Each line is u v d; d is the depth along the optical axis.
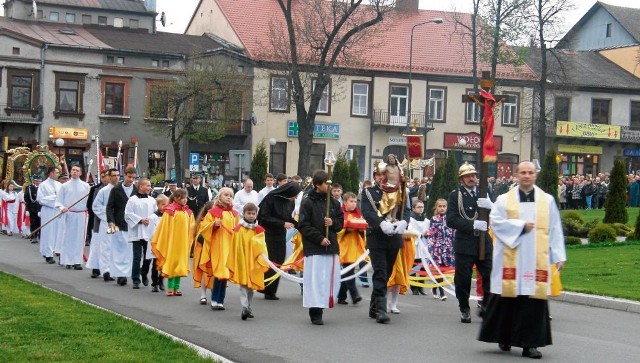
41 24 57.38
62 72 53.38
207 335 11.80
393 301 14.41
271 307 14.91
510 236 10.31
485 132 13.13
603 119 62.38
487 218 13.01
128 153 54.25
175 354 9.55
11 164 35.00
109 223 17.67
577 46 71.88
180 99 51.31
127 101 54.31
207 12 62.91
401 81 58.06
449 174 34.97
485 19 49.50
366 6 50.22
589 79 62.34
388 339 11.66
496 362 10.12
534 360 10.29
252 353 10.50
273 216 15.94
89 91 53.78
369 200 13.32
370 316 13.71
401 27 61.00
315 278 12.75
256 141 55.62
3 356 9.09
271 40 52.34
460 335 12.06
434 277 15.89
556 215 10.48
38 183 29.89
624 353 10.91
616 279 18.55
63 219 21.64
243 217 13.55
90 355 9.27
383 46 58.97
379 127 57.75
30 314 12.02
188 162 55.00
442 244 17.38
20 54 52.78
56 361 8.94
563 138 60.97
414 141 13.48
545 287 10.28
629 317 14.52
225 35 59.25
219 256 13.93
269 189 21.59
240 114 53.25
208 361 9.23
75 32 56.50
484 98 13.16
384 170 13.38
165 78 54.78
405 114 58.09
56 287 17.05
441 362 10.07
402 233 13.34
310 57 51.72
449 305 15.70
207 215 14.30
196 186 25.42
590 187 44.66
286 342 11.31
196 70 51.38
